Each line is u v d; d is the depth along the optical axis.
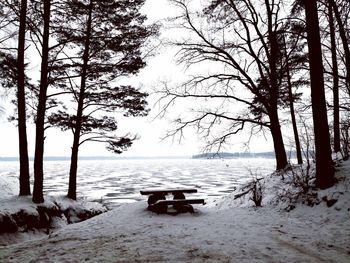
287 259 4.89
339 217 7.40
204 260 4.91
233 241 6.00
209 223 7.97
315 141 9.41
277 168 14.63
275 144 14.80
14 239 10.27
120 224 8.34
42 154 13.12
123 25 16.69
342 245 5.56
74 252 5.72
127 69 16.22
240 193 13.68
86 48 15.76
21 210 11.35
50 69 13.69
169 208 10.28
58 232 8.05
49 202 13.27
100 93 16.44
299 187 10.06
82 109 16.48
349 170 9.42
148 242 6.14
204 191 41.28
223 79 15.23
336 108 14.29
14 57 14.30
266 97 15.76
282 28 13.84
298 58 14.11
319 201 8.61
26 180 13.75
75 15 15.38
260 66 14.86
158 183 56.28
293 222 7.73
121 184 54.25
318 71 9.12
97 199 33.25
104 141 16.75
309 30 9.11
